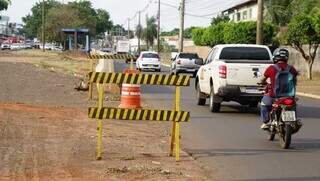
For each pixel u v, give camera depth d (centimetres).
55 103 1964
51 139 1229
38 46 12462
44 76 3269
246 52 2039
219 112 1962
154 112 1009
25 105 1842
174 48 12169
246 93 1864
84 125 1465
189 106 2155
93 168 962
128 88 1850
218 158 1109
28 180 859
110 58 2383
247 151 1195
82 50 7969
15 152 1072
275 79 1275
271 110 1295
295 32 3916
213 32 6212
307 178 938
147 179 897
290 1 6438
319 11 4100
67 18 10944
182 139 1341
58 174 907
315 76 4341
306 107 2266
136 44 13325
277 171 994
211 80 1969
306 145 1295
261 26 3422
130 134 1363
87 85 2503
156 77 1002
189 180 904
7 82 2766
